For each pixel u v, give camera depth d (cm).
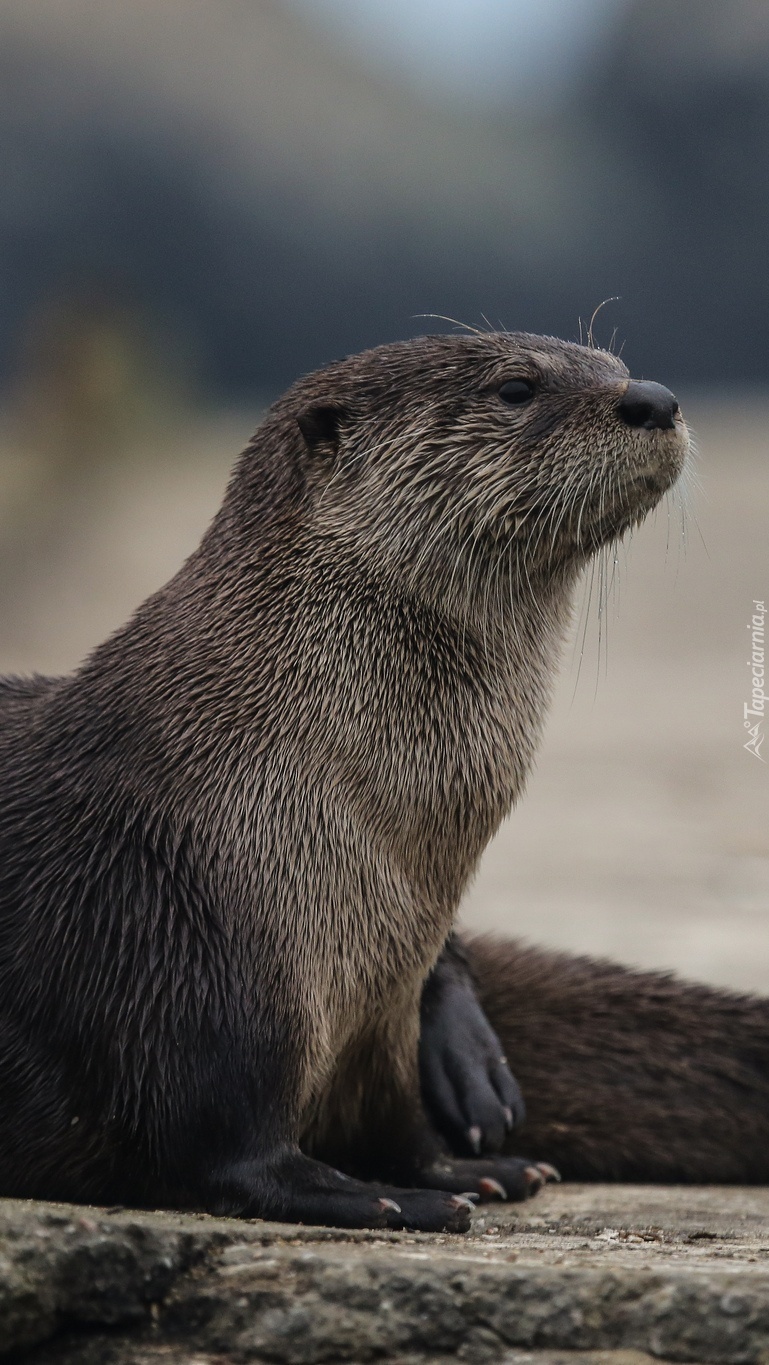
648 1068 1429
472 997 1360
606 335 18288
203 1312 875
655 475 1242
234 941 1132
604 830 2884
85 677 1243
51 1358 860
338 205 18800
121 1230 882
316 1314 862
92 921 1143
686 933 2069
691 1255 974
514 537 1245
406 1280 867
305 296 18550
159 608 1256
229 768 1170
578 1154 1436
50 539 6306
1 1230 861
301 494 1266
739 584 5931
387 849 1197
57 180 18138
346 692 1197
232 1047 1111
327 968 1163
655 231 18625
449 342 1299
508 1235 1088
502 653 1245
